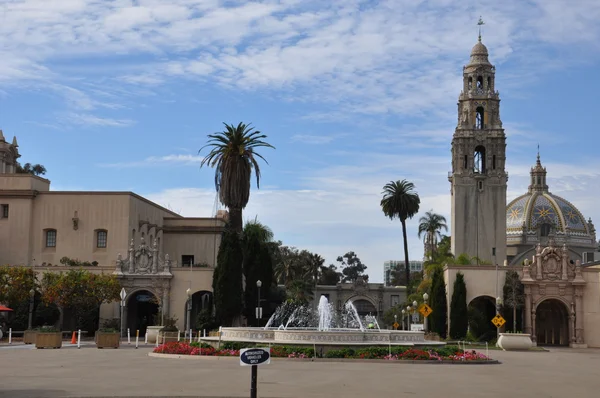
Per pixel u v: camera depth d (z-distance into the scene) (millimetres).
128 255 85500
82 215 91562
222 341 49375
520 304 84438
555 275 85625
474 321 83812
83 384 29734
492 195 138625
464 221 138250
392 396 27281
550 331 94062
